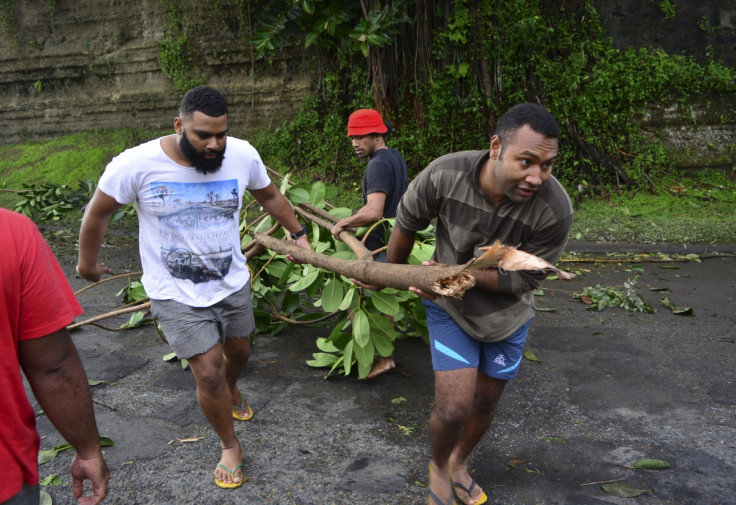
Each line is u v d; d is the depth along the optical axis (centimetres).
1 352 150
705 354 448
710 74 946
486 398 276
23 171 1181
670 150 969
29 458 160
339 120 996
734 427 345
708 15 941
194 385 408
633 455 318
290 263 412
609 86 941
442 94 930
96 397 390
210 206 287
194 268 287
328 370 430
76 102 1223
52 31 1227
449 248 261
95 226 286
